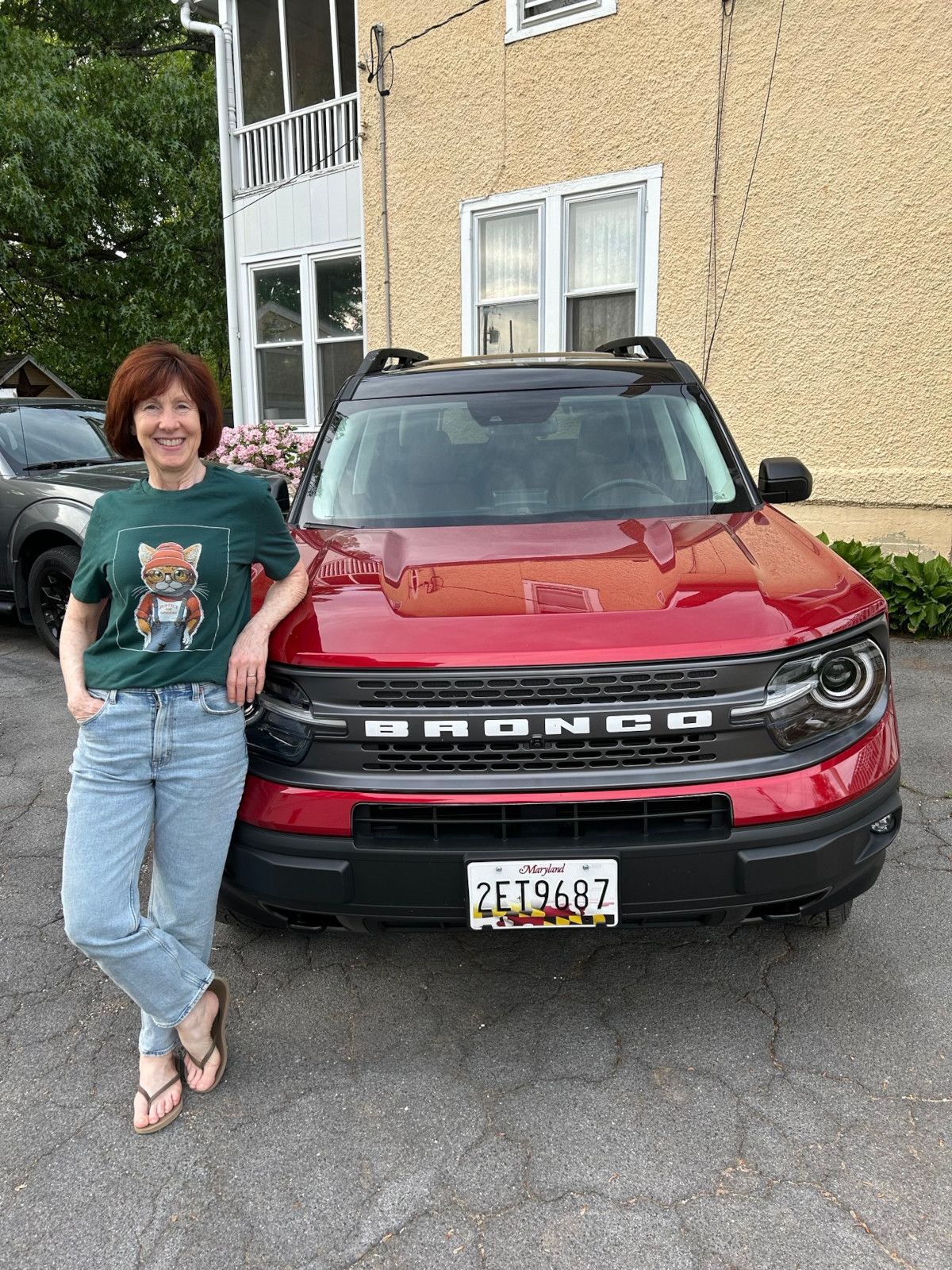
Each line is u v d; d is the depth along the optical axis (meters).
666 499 3.19
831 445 7.21
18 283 19.05
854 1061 2.38
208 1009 2.32
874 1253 1.84
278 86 10.80
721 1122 2.19
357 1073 2.40
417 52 8.74
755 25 6.98
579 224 8.23
